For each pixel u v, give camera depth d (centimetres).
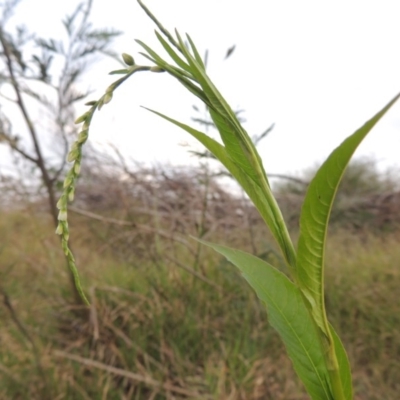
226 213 519
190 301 398
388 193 749
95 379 335
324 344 80
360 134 60
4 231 552
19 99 336
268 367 346
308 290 77
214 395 311
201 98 76
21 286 447
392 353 402
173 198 500
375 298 445
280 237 79
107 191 536
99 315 373
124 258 462
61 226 72
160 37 78
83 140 72
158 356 368
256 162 77
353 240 624
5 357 346
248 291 399
